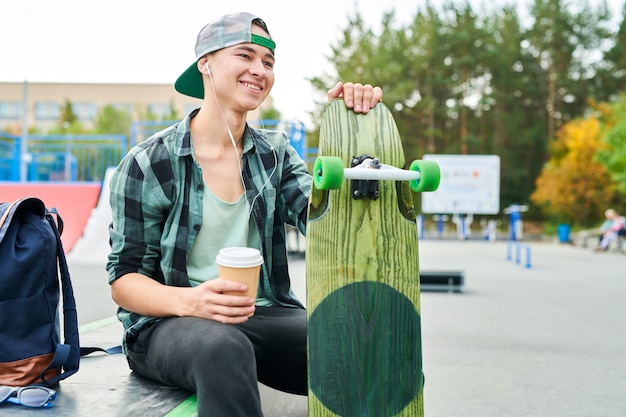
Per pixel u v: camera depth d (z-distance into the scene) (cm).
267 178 194
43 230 169
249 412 139
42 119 4356
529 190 3105
